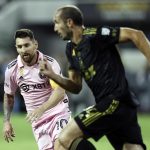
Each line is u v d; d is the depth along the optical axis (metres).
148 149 29.02
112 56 16.66
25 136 35.88
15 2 68.94
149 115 54.50
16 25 67.88
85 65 16.78
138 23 66.88
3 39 67.62
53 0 67.00
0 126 40.81
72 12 16.75
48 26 67.94
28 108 20.14
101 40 16.48
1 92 52.53
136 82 54.94
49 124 19.78
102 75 16.62
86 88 51.28
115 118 16.66
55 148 16.92
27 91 19.94
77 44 16.83
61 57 57.22
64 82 17.09
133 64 66.25
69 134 16.75
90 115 16.64
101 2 65.69
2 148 29.81
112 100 16.52
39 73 19.61
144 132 39.06
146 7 66.06
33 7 67.50
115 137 17.27
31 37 19.31
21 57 19.52
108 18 66.06
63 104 19.88
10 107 20.31
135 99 16.89
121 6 65.94
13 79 20.00
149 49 16.20
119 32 16.31
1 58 58.97
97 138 16.91
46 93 19.88
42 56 19.62
